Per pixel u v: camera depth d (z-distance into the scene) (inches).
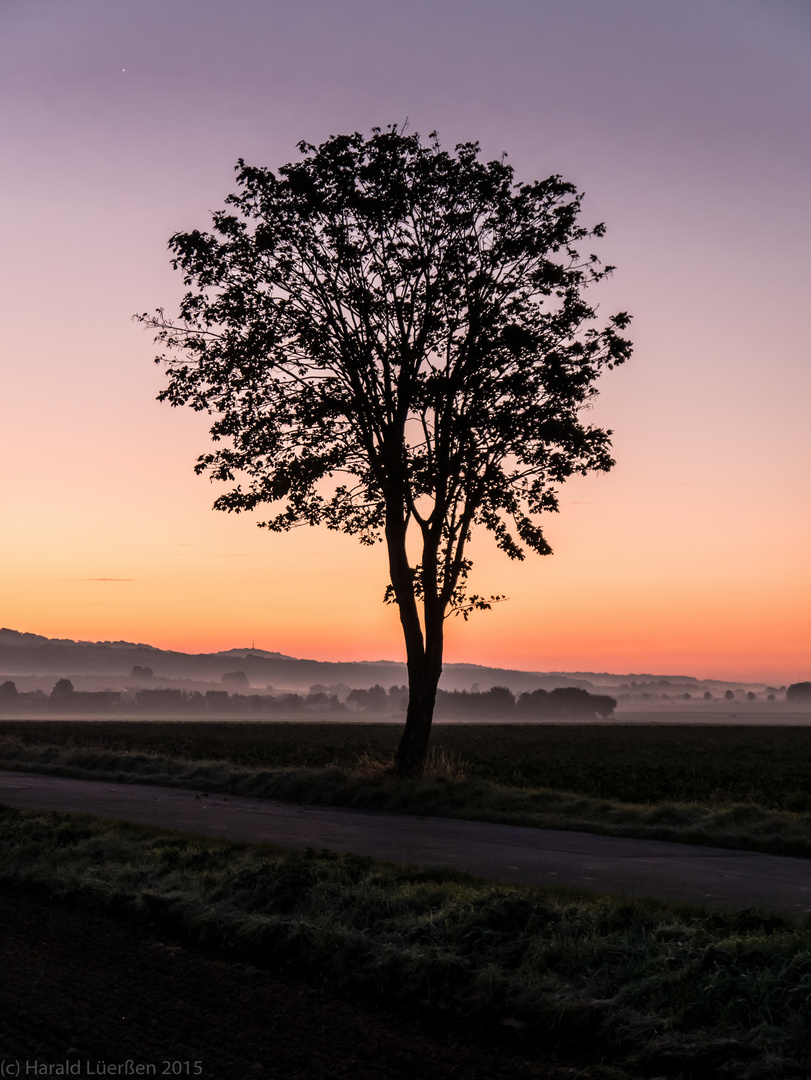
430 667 908.0
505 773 1233.4
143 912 354.3
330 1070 214.5
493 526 945.5
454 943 288.7
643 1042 222.4
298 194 896.9
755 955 261.3
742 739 3287.4
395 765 898.7
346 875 377.1
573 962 267.7
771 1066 203.2
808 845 578.9
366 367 902.4
